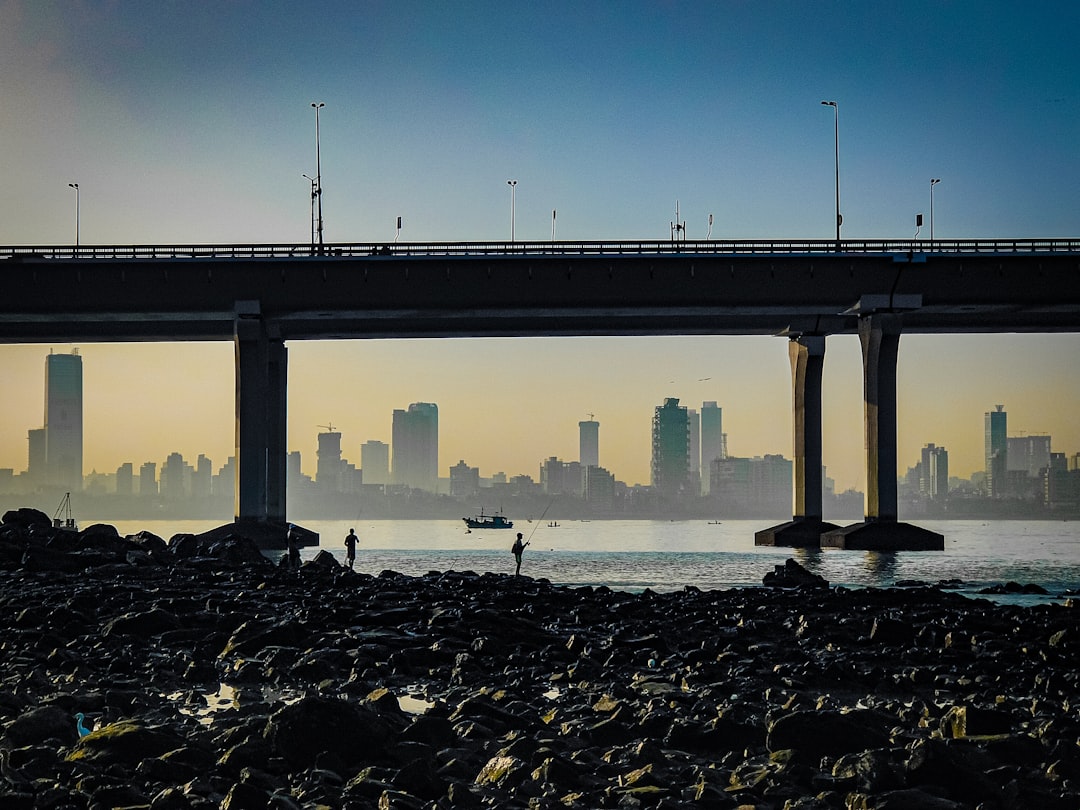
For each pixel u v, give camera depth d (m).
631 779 18.42
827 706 26.30
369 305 117.44
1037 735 22.59
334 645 33.44
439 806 16.89
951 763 18.16
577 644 34.38
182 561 57.44
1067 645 36.94
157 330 133.62
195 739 20.19
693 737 21.41
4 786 17.34
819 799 17.62
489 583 55.84
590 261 116.12
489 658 32.66
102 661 30.22
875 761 18.47
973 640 37.12
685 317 132.25
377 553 122.81
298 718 19.28
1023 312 129.50
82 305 116.38
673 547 146.62
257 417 120.88
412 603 43.84
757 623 40.53
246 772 18.20
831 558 111.94
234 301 117.25
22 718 20.81
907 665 34.03
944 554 121.12
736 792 17.98
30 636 33.16
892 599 51.91
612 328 129.88
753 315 129.25
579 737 21.92
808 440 141.38
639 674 30.39
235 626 36.28
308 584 50.91
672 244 116.81
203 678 28.83
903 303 117.50
